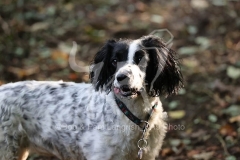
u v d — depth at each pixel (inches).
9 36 436.1
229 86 367.9
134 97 212.5
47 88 245.3
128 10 527.8
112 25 486.3
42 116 239.0
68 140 235.6
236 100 348.5
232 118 322.0
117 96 221.9
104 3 538.3
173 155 296.7
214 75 388.5
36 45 444.5
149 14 518.0
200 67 402.9
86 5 528.1
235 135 307.3
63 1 526.6
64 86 246.5
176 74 235.6
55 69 404.5
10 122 239.9
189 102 354.9
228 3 532.1
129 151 226.8
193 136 314.0
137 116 223.8
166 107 351.3
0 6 494.0
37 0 524.4
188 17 507.5
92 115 228.7
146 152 230.5
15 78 388.2
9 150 241.8
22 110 240.5
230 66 393.1
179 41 454.6
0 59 412.8
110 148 224.2
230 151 295.7
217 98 352.5
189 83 378.9
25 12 497.0
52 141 240.5
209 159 287.4
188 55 426.9
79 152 235.9
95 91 233.8
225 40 452.1
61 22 488.1
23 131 242.8
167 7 538.6
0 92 246.5
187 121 332.8
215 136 312.8
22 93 243.6
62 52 426.9
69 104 236.4
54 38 458.6
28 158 290.0
